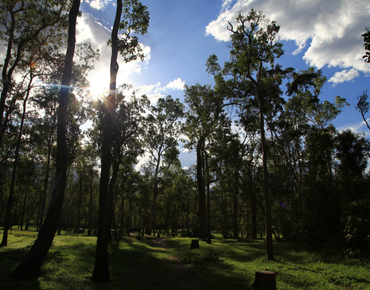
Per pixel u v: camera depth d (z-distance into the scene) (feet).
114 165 81.87
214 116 90.33
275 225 89.10
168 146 129.80
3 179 102.47
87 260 37.09
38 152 98.02
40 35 62.08
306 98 92.07
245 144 104.12
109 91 32.73
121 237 100.12
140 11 40.55
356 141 62.59
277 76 68.90
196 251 54.60
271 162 111.96
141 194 154.61
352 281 26.71
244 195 112.78
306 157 88.63
